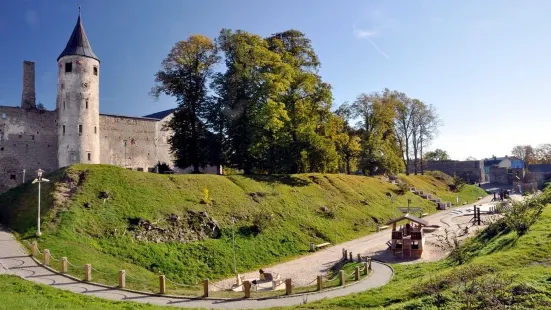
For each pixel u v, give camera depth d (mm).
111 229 36719
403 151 97750
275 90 57969
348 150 79750
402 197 72000
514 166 134500
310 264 38375
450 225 54812
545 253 22984
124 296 25203
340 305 22609
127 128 66250
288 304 24516
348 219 53750
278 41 63406
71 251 31797
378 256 39219
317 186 60125
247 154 59688
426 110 96750
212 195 47156
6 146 52812
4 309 18266
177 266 34812
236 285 31469
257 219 44281
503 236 30766
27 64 55375
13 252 31297
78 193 40250
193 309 22938
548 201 40000
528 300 16609
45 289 24172
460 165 131625
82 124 52531
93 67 54250
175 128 59781
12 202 43969
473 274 20906
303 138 62406
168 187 45812
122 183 43562
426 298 19203
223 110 59188
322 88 65938
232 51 60031
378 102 84438
